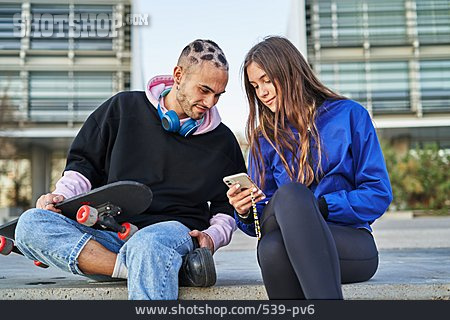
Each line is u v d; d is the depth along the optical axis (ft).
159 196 6.35
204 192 6.50
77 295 5.70
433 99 52.44
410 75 52.37
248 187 5.70
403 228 26.71
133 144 6.47
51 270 8.95
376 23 52.03
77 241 5.50
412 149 54.65
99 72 52.95
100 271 5.52
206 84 6.14
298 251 4.48
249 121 6.44
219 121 6.67
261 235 5.53
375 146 5.94
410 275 6.88
